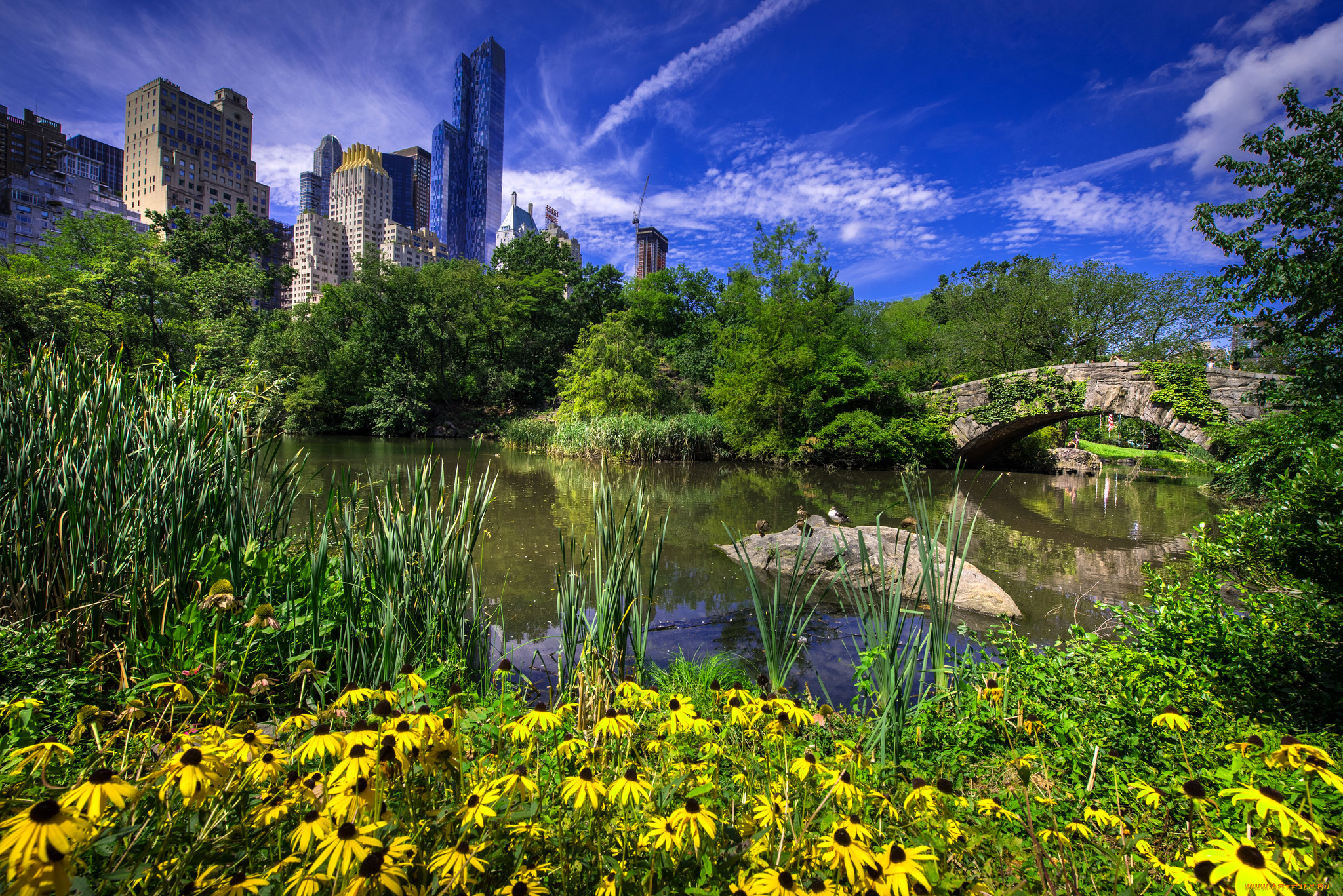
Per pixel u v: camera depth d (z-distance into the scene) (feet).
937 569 11.35
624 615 12.30
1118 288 90.94
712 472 65.00
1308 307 22.94
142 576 11.15
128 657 10.11
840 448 73.20
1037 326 95.40
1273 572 11.66
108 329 61.52
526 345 133.49
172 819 4.25
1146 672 10.04
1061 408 64.23
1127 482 67.26
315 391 102.27
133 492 11.95
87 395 12.25
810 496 48.32
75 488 11.37
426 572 13.10
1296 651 10.23
